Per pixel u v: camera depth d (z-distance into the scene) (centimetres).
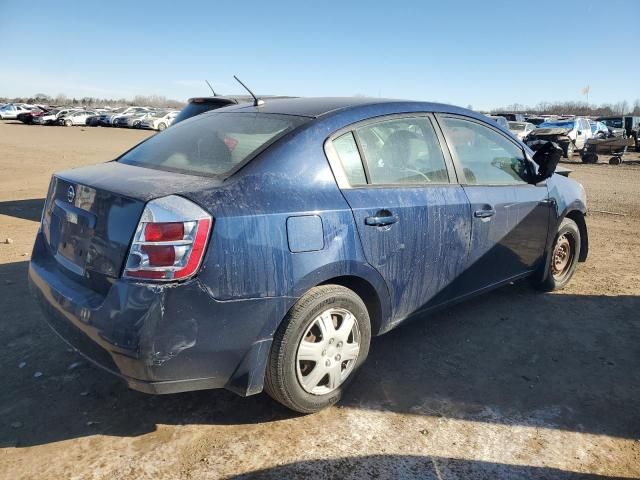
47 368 342
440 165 364
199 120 364
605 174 1650
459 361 369
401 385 336
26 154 1806
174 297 238
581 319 444
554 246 489
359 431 288
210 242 245
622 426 301
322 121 310
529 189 433
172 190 254
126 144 2403
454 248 362
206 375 257
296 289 273
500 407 316
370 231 305
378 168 325
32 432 280
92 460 260
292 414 301
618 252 656
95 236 260
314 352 287
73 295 264
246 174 274
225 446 273
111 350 242
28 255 580
